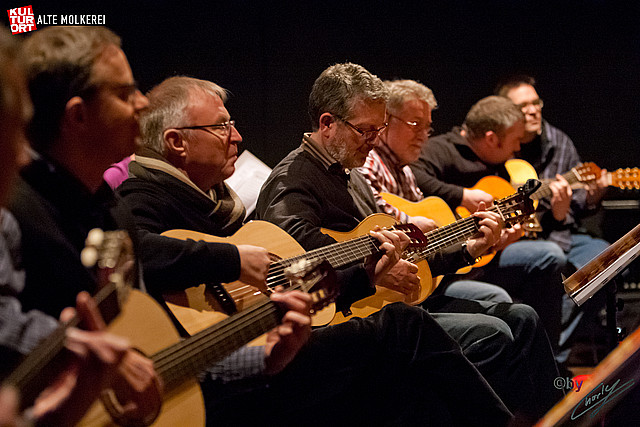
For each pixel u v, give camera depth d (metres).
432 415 1.79
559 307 3.33
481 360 2.21
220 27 4.30
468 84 4.85
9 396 0.68
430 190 3.33
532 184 2.56
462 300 2.56
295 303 1.35
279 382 1.62
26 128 1.24
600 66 4.97
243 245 1.70
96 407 1.13
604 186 3.72
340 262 1.89
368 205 2.47
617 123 4.97
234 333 1.29
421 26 4.74
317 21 4.52
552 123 4.98
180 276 1.57
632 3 4.94
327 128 2.28
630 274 4.10
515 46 4.87
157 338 1.28
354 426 1.70
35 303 1.15
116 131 1.29
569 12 4.93
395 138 3.04
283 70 4.46
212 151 1.88
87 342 0.87
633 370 1.84
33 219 1.14
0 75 0.69
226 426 1.60
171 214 1.78
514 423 1.85
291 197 2.14
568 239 3.63
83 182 1.30
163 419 1.27
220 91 1.99
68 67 1.23
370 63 4.67
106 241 1.06
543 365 2.32
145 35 4.14
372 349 1.70
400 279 2.13
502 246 2.67
